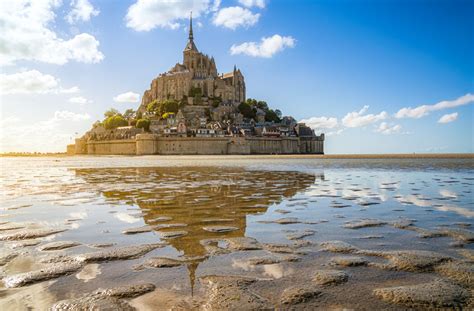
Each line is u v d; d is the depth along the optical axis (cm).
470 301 450
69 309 429
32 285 503
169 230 835
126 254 643
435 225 881
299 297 462
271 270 563
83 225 891
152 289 489
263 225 891
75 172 3391
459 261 599
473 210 1100
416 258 613
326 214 1041
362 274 545
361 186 1862
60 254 644
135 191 1623
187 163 5822
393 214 1037
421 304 442
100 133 19888
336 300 454
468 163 4956
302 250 670
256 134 17562
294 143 17588
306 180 2252
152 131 17675
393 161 5931
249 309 429
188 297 462
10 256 632
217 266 582
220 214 1042
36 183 2094
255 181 2180
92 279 525
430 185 1903
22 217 999
